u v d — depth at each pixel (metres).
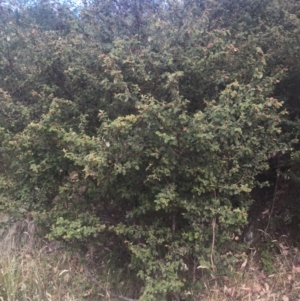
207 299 3.71
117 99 3.54
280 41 3.86
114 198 3.74
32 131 3.60
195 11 4.27
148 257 3.35
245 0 4.38
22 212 4.04
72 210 3.74
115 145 3.06
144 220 3.60
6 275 4.00
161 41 3.80
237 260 3.51
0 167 4.50
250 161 3.48
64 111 3.89
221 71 3.61
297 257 4.20
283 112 3.43
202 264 3.31
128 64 3.53
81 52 4.00
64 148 3.65
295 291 3.82
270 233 4.38
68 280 4.09
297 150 3.94
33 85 4.42
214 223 3.34
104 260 4.11
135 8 4.35
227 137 3.19
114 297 3.86
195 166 3.28
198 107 3.81
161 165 3.18
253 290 3.88
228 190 3.33
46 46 4.25
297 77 4.07
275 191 4.31
